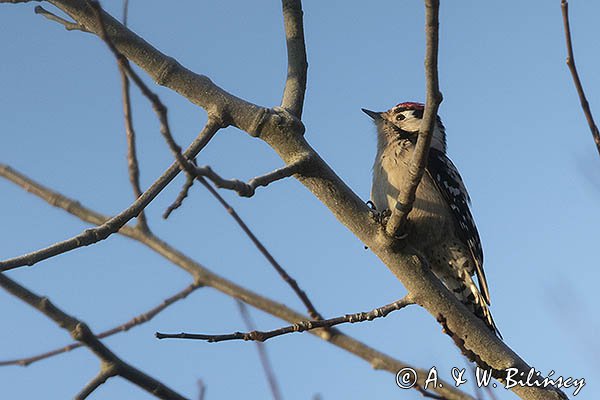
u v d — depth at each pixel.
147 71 7.93
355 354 7.93
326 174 7.74
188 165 6.16
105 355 6.71
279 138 7.66
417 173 7.16
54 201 8.59
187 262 8.72
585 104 6.68
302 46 8.27
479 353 7.62
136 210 7.24
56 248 6.95
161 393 6.78
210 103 7.75
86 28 8.07
